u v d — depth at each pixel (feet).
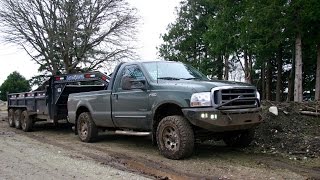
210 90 26.91
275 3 80.53
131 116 32.42
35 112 50.62
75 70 89.71
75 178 22.63
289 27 83.41
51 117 47.50
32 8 85.30
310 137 32.96
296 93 84.17
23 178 22.61
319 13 78.89
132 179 22.40
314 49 103.04
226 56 122.52
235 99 27.22
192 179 22.94
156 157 29.78
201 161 27.81
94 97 37.35
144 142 38.32
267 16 81.15
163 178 22.98
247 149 32.27
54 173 23.90
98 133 40.98
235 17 106.42
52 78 47.09
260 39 88.48
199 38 144.77
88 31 85.81
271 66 139.13
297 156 29.04
